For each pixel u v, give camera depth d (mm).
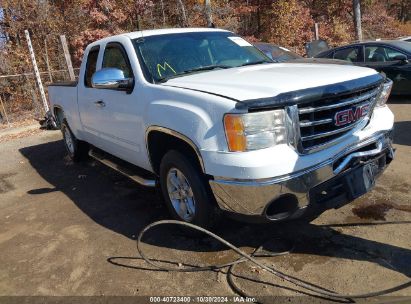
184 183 3801
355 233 3645
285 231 3805
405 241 3439
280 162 2982
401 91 9422
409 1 39812
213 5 20516
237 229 3916
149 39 4523
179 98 3539
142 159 4375
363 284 2953
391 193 4363
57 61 18859
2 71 16938
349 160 3271
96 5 19469
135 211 4691
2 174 6887
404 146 5863
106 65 4871
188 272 3352
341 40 26047
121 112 4461
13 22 18141
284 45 22375
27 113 12562
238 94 3148
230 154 3057
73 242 4082
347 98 3291
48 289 3334
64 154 7762
